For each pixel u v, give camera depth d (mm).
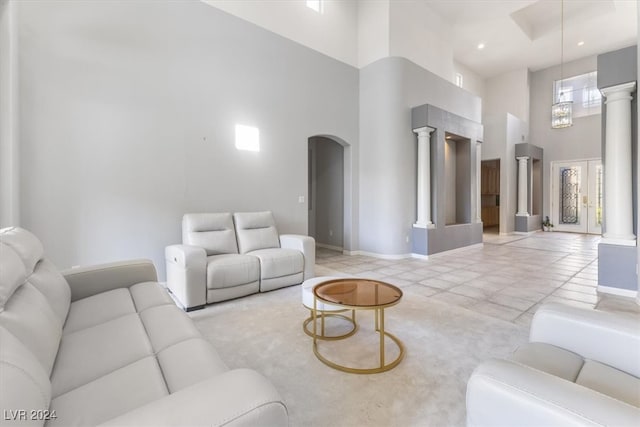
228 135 4051
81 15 3029
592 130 8727
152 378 1056
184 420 623
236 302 3012
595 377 995
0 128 2490
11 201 2523
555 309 1266
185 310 2762
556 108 6168
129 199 3324
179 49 3635
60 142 2941
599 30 7336
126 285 2131
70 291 1827
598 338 1124
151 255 3469
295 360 1933
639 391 918
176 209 3639
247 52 4227
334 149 6316
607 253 3252
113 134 3219
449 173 6590
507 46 8016
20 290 1238
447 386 1660
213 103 3910
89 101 3084
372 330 2375
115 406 914
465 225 6043
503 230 8633
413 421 1400
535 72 9656
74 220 3023
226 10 4055
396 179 5277
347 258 5355
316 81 5047
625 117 3174
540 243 6957
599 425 589
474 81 9586
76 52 3010
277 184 4566
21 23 2742
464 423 1386
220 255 3279
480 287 3525
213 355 1228
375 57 5516
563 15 7199
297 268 3537
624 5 6379
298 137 4809
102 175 3166
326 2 5270
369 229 5602
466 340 2195
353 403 1523
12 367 661
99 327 1474
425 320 2557
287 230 4688
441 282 3746
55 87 2908
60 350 1257
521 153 8742
